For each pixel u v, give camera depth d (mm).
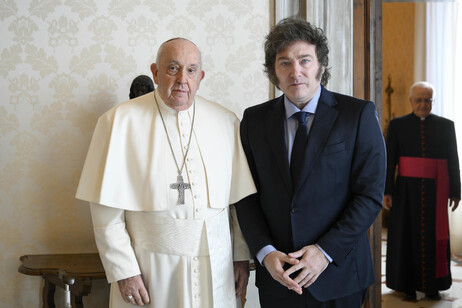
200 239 1960
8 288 2803
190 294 1940
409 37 4004
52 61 2771
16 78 2758
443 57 3846
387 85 4062
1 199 2781
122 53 2812
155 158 1978
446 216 3783
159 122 2035
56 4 2754
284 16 2930
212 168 2033
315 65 1910
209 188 2002
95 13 2783
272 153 2029
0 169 2773
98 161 2016
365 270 2029
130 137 2010
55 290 2830
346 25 2945
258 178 2145
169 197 1947
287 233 1988
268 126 2062
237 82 2945
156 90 2100
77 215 2832
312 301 1956
